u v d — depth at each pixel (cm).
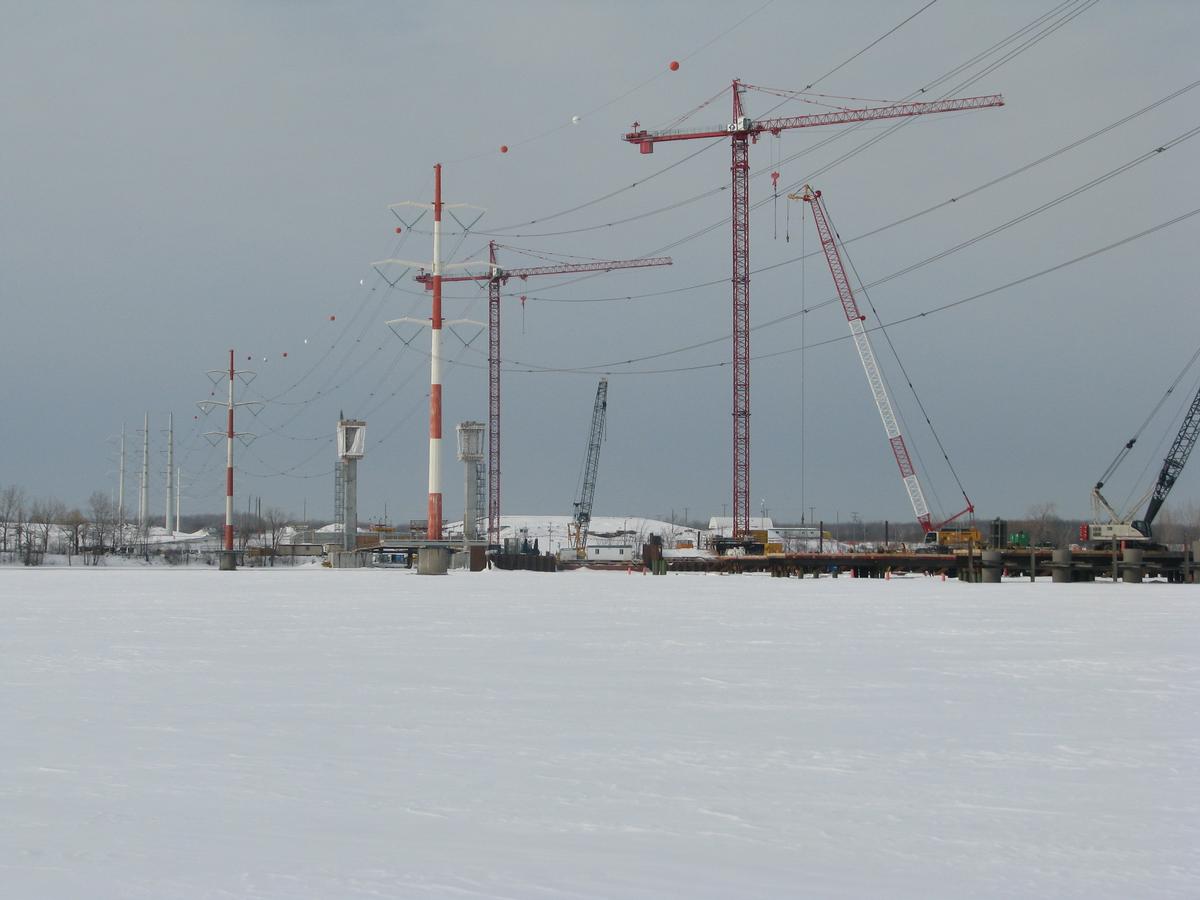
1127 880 1455
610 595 8719
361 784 1939
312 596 8331
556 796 1861
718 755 2188
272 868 1473
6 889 1391
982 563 13350
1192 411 14438
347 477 19650
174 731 2412
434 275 15775
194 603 7300
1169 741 2341
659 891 1395
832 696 2939
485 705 2772
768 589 10281
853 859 1535
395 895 1373
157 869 1470
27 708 2708
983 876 1468
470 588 10062
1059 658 3859
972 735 2400
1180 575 13812
